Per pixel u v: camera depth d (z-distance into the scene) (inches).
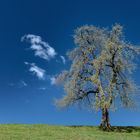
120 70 2640.3
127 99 2610.7
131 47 2647.6
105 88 2561.5
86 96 2679.6
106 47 2632.9
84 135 2162.9
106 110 2652.6
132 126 2832.2
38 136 2041.1
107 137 2137.1
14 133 2130.9
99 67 2593.5
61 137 2027.6
